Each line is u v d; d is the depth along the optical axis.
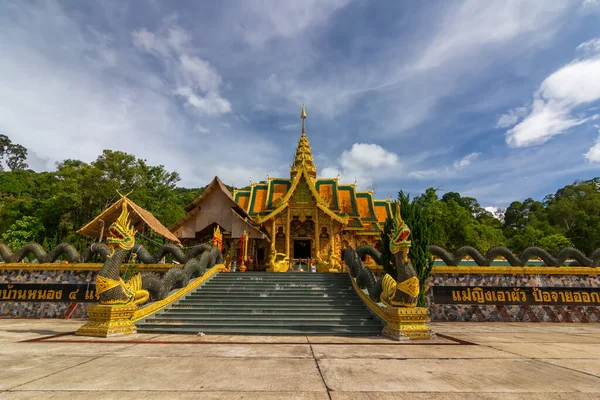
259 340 9.85
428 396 4.66
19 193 68.31
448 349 8.50
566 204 68.38
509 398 4.62
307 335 11.02
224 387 4.98
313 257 31.47
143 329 11.44
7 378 5.36
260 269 29.56
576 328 14.23
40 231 43.59
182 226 24.92
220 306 13.95
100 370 5.94
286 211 31.03
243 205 36.66
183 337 10.38
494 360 7.14
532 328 14.17
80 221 45.28
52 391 4.71
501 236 57.38
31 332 11.05
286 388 4.96
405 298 10.56
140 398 4.46
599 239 52.25
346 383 5.26
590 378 5.69
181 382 5.22
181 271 14.95
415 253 14.94
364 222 35.75
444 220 50.72
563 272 17.73
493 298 17.48
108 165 47.62
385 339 10.23
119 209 19.09
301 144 41.97
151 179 57.97
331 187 36.59
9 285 18.06
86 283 18.06
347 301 14.58
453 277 17.83
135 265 17.98
